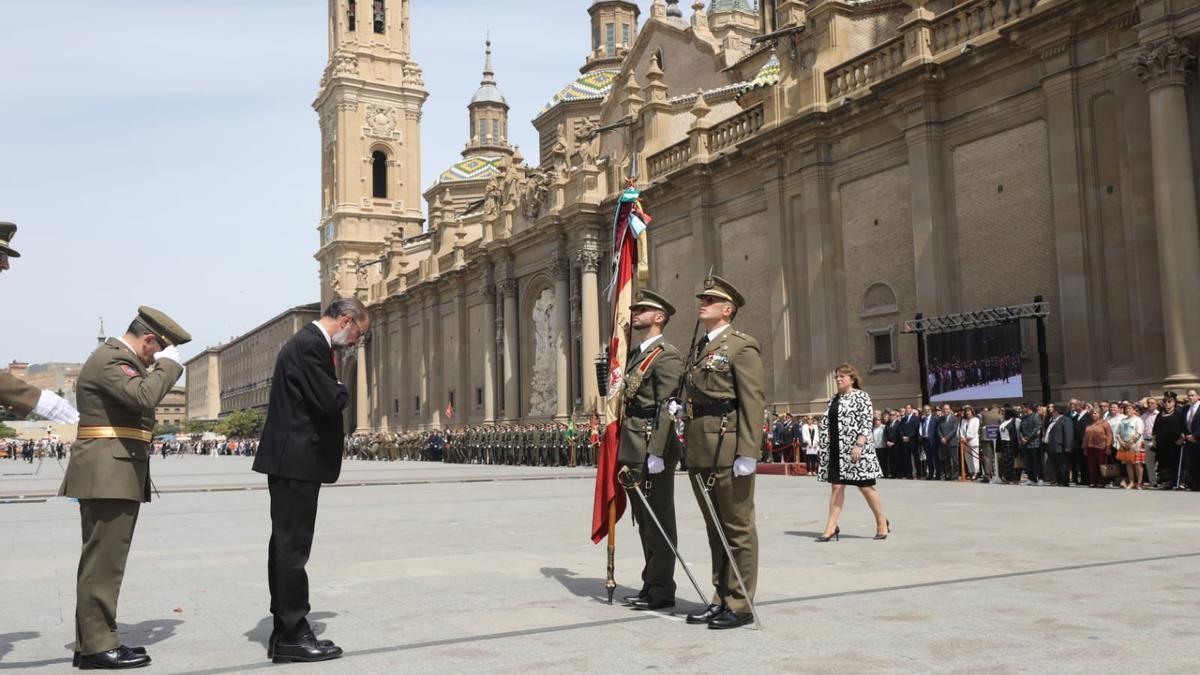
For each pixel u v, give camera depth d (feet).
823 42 92.99
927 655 17.21
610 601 23.62
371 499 64.08
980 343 73.61
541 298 148.46
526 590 25.61
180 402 651.66
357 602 24.12
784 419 88.22
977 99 77.61
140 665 18.25
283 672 17.42
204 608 24.29
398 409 206.28
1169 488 55.11
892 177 85.51
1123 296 66.18
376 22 253.03
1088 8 66.80
